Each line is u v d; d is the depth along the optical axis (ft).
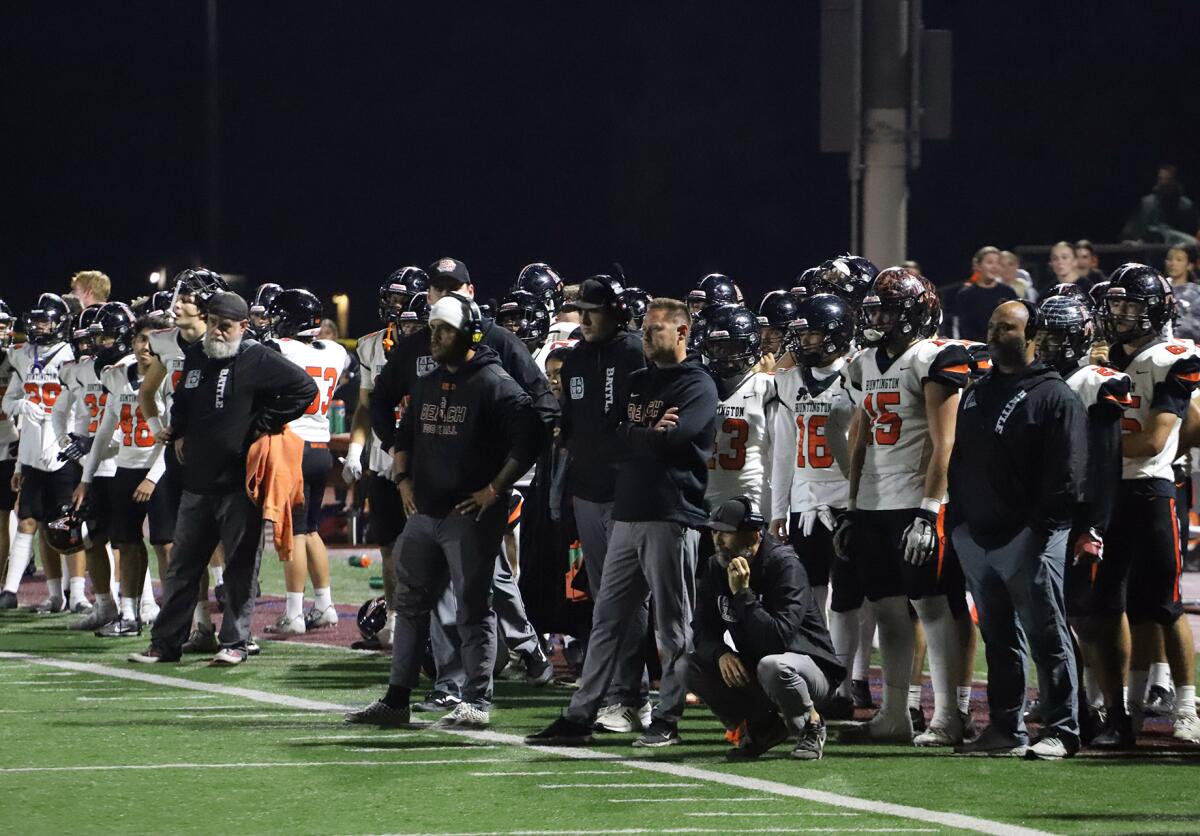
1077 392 70.49
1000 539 68.69
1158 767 67.56
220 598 111.75
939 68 117.08
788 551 69.97
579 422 78.02
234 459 94.17
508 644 88.43
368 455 107.65
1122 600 72.38
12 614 119.34
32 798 60.95
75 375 115.65
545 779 64.28
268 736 73.31
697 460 70.90
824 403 81.76
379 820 57.41
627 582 71.67
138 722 76.79
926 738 72.28
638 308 96.22
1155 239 171.53
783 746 71.51
